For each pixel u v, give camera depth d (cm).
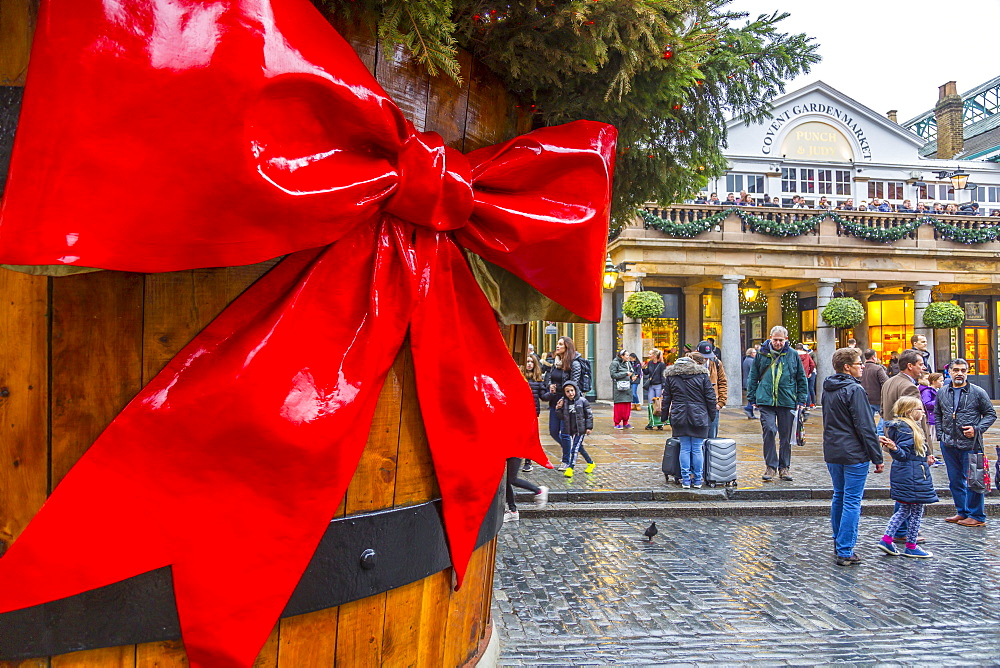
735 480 758
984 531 632
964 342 2234
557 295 162
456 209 139
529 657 336
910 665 331
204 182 107
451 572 166
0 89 126
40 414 126
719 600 429
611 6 162
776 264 1967
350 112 121
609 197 171
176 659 123
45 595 110
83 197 103
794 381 797
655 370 1295
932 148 4084
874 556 539
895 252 2011
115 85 104
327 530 135
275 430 118
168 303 128
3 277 126
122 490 114
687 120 253
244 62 107
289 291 125
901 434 539
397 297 137
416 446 151
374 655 147
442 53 142
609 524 643
